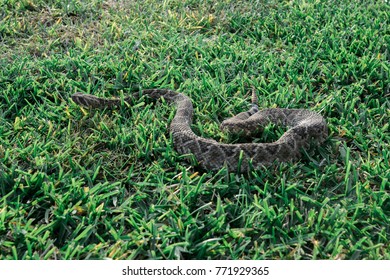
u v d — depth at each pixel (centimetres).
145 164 142
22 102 167
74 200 127
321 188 134
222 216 121
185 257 116
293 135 142
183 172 133
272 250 116
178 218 122
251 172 137
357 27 205
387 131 154
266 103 164
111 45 196
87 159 141
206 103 164
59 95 169
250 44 200
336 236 117
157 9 223
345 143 147
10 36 202
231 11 220
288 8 225
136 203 129
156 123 154
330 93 171
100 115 158
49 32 202
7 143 145
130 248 117
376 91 170
